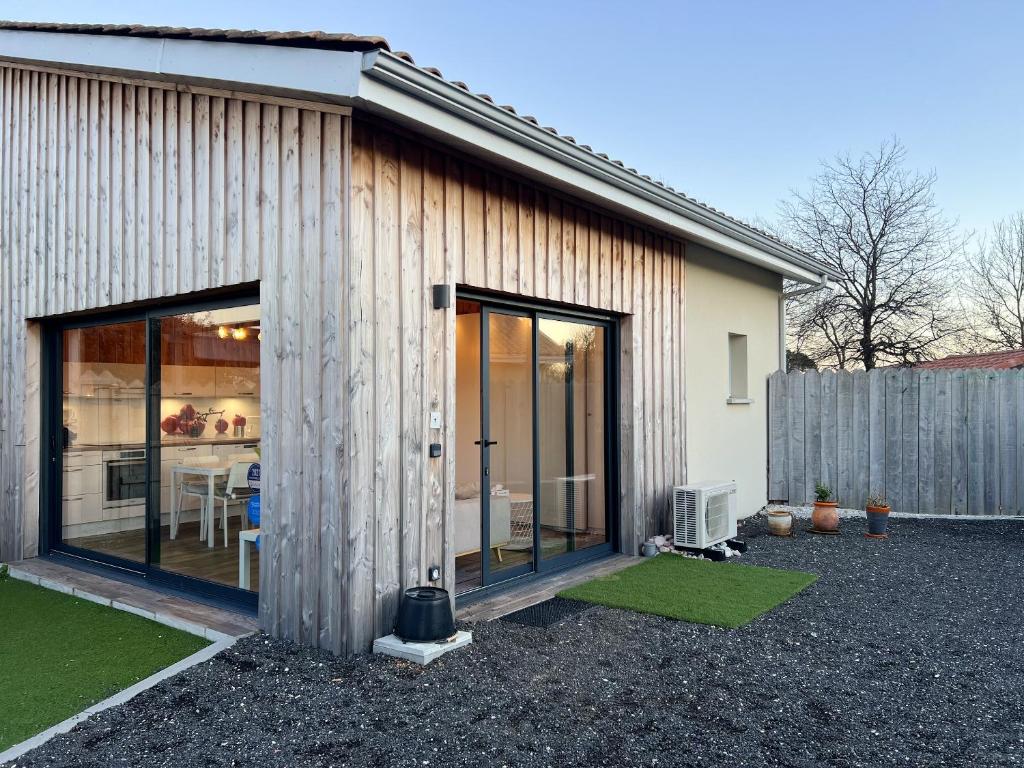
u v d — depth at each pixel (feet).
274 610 13.75
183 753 9.52
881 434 29.89
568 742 9.70
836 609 15.74
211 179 15.15
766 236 25.20
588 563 20.12
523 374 18.12
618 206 18.69
